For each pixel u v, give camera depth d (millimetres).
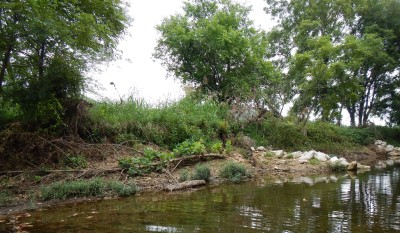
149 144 10984
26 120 8727
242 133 14391
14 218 5410
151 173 8836
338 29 27000
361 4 27828
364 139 24156
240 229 4852
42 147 8242
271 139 15570
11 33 7531
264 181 9430
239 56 19891
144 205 6359
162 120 12078
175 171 9398
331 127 21500
